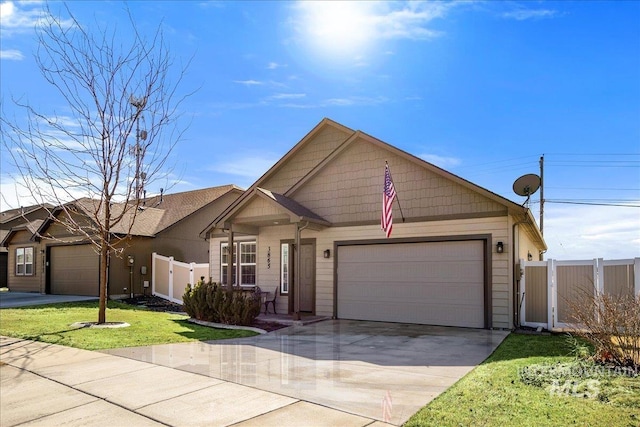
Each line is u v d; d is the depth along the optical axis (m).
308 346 8.79
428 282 11.92
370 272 12.86
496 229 11.07
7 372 6.68
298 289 12.55
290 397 5.33
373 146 13.15
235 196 24.75
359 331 10.77
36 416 4.84
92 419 4.71
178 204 24.31
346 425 4.39
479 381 5.85
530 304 11.02
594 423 4.21
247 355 7.87
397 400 5.18
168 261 18.91
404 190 12.45
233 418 4.66
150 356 7.73
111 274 18.53
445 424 4.29
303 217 12.40
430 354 7.94
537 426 4.15
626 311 6.51
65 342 8.78
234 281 15.81
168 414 4.82
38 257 23.19
